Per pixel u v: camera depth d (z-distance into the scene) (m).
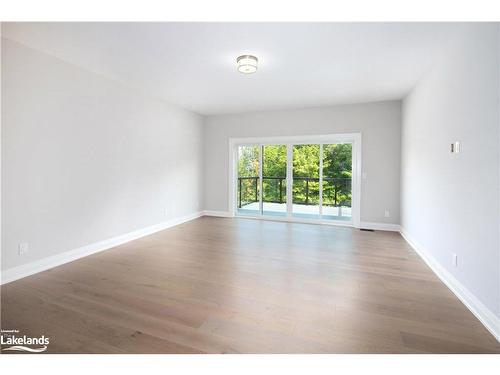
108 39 2.63
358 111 5.11
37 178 2.89
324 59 3.08
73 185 3.29
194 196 6.04
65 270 2.95
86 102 3.43
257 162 6.12
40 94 2.90
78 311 2.09
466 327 1.88
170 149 5.16
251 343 1.70
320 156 5.55
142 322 1.94
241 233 4.68
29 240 2.83
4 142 2.60
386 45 2.72
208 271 2.91
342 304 2.20
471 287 2.15
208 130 6.35
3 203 2.60
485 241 1.96
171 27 2.40
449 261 2.60
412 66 3.26
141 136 4.42
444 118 2.78
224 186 6.29
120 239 4.01
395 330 1.84
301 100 4.91
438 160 2.94
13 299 2.28
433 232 3.06
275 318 1.99
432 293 2.40
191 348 1.66
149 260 3.28
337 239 4.29
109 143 3.80
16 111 2.69
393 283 2.61
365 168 5.11
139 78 3.76
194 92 4.43
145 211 4.54
